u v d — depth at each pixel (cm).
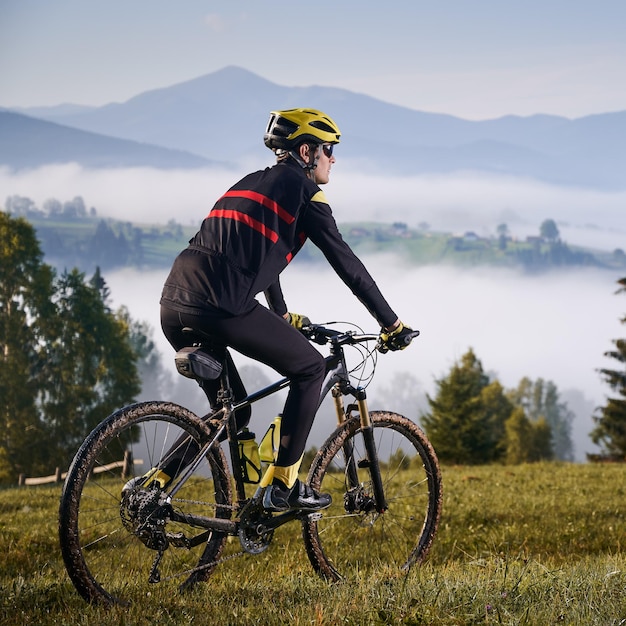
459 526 905
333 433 456
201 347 403
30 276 7056
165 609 370
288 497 421
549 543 800
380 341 444
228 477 419
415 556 494
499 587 406
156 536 388
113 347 7225
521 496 1269
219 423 411
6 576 571
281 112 435
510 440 12138
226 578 455
